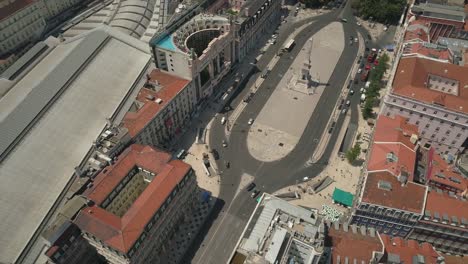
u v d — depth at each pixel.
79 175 133.75
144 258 123.44
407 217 126.31
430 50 185.88
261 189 158.25
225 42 198.62
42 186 140.50
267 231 106.81
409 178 129.62
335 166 166.75
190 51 171.38
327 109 195.12
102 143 141.00
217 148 176.00
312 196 155.00
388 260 108.06
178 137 182.12
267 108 196.25
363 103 195.75
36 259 124.06
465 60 185.12
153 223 121.25
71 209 117.75
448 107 155.50
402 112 168.00
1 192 134.62
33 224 131.38
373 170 132.88
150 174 135.00
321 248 102.25
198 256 137.12
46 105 159.75
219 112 194.38
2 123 151.88
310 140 179.12
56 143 152.38
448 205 125.31
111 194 126.31
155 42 182.38
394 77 175.50
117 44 194.75
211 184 160.38
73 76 172.88
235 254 105.25
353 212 134.38
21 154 145.00
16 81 190.00
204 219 148.12
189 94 182.12
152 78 182.62
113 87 178.00
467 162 168.12
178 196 132.38
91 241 119.38
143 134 157.38
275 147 176.12
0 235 125.94
